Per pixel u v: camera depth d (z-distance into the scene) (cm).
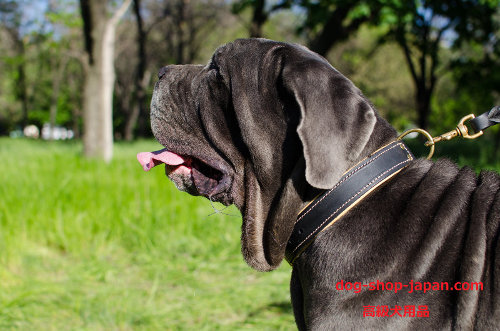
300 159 207
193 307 393
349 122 193
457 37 1444
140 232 530
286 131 211
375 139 209
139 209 582
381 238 193
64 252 522
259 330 359
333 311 191
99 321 370
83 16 1070
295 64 205
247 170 227
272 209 218
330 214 200
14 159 1026
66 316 380
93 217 552
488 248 189
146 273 470
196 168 254
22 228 523
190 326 367
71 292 418
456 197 199
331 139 191
